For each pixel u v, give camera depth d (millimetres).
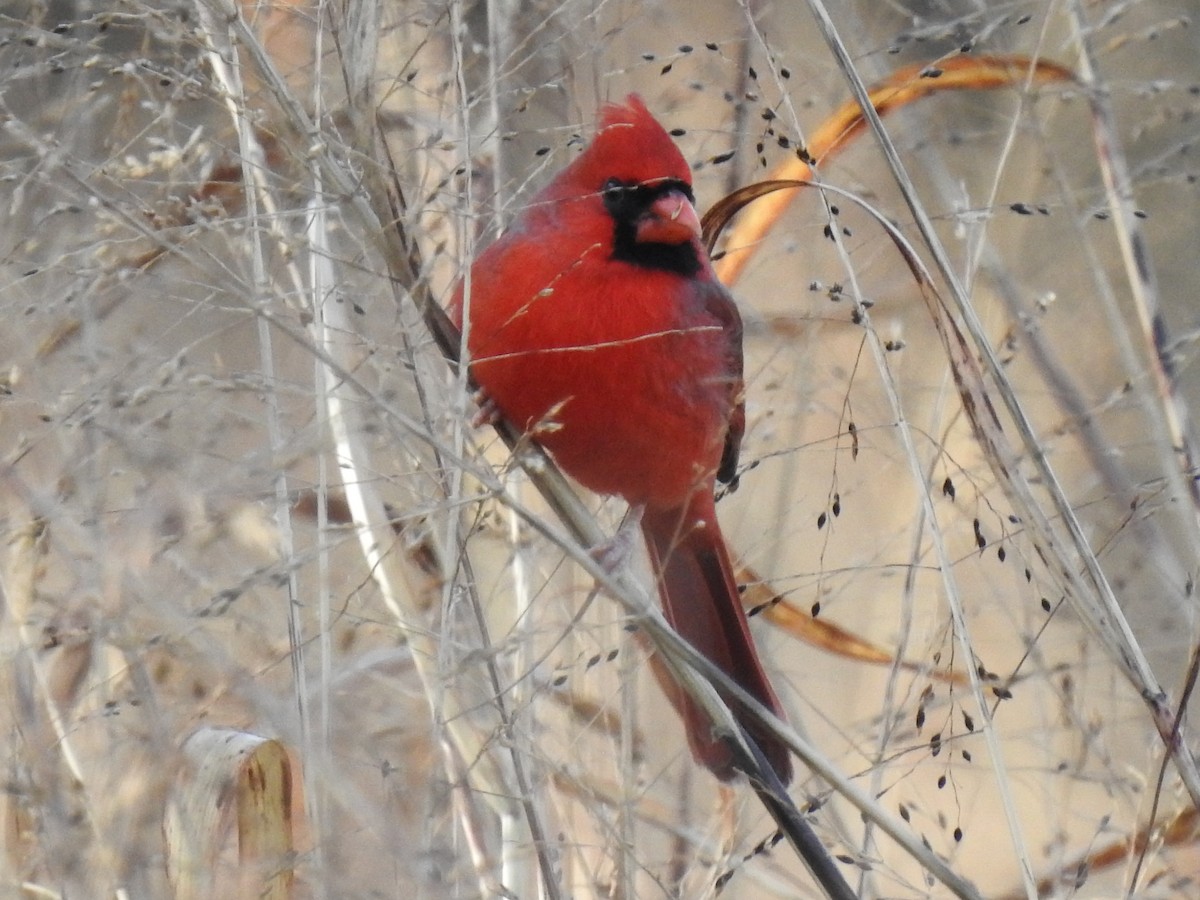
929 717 6645
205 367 4594
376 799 4711
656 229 5535
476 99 5230
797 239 7125
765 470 7387
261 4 5195
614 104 5680
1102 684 6277
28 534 4520
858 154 7867
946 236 7633
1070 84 6793
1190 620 5484
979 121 7719
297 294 4926
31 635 4480
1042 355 6898
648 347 5574
